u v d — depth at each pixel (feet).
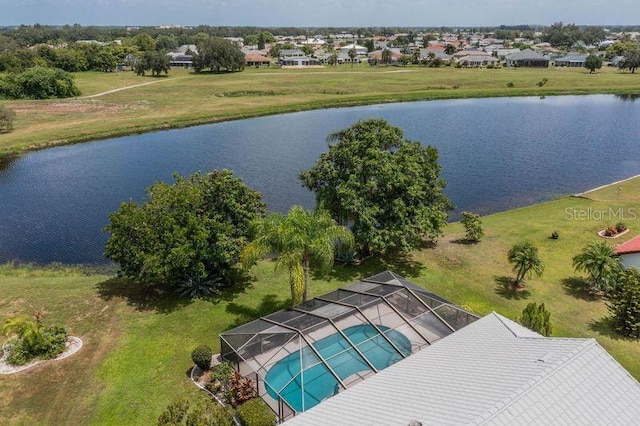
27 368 84.84
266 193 187.52
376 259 129.59
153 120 318.04
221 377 79.46
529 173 217.97
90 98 401.49
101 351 90.02
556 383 49.14
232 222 112.06
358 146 123.13
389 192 120.26
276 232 88.28
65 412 75.10
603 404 48.37
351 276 120.57
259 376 74.23
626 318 95.76
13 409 75.51
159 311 104.01
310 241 88.94
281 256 89.04
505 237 143.13
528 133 292.61
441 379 57.77
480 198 188.55
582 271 121.70
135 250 100.73
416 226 118.21
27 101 385.50
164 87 462.19
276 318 84.58
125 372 84.38
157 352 89.92
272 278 119.96
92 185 202.08
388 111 364.38
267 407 69.72
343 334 77.10
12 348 88.63
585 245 136.15
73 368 85.10
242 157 238.48
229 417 67.46
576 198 181.88
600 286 110.11
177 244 101.04
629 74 570.05
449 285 115.96
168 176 211.41
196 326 98.37
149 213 105.50
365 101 395.96
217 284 111.45
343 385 68.33
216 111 347.97
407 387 58.13
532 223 154.20
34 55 561.43
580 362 52.11
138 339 93.81
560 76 543.39
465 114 352.69
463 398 50.39
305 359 73.10
